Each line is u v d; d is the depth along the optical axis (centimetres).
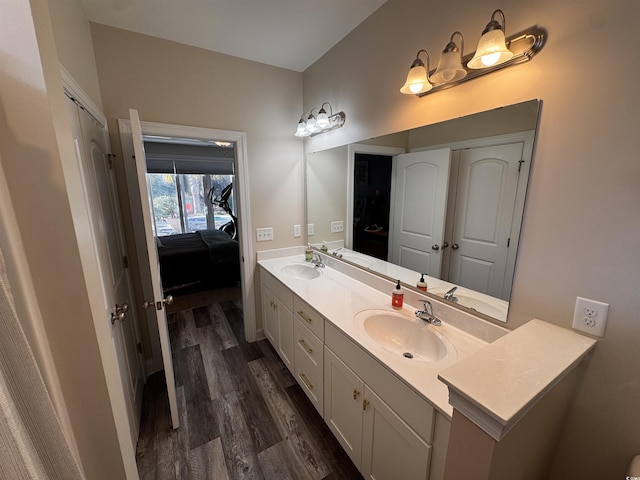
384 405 109
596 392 90
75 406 79
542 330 96
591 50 82
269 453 150
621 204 81
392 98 157
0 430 43
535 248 102
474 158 119
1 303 48
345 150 200
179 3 152
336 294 174
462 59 117
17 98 62
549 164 95
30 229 67
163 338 152
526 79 99
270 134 235
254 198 238
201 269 382
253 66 220
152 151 509
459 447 74
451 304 133
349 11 161
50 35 68
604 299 86
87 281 77
